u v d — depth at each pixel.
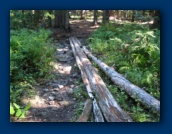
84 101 5.91
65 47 13.23
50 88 6.87
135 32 9.31
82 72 7.78
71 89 6.74
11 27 13.62
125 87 6.17
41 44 9.27
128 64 7.76
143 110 5.24
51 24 19.22
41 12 16.75
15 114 5.18
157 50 7.74
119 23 15.20
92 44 11.80
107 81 7.27
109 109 4.94
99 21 24.53
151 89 6.05
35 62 7.88
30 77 7.13
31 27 15.16
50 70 8.27
